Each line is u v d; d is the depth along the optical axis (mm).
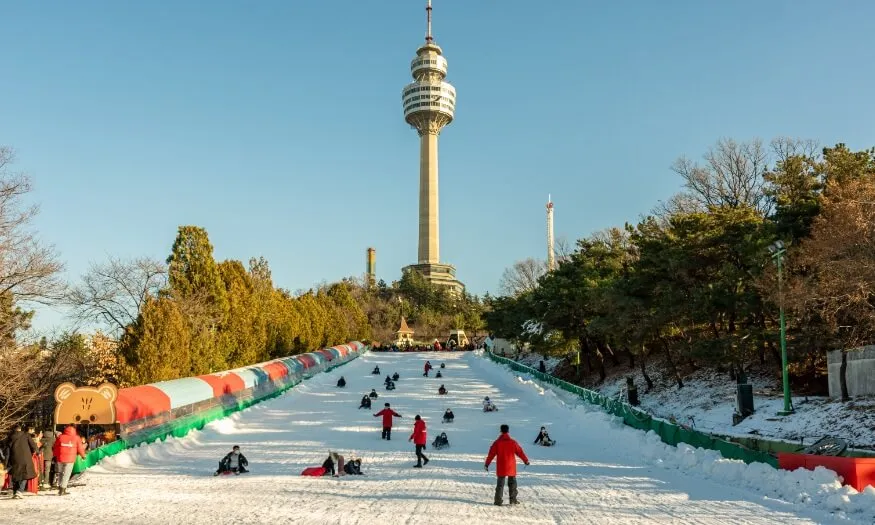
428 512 14320
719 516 13805
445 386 56906
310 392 53375
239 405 39000
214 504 15391
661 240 44844
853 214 29188
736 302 37906
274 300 69500
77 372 43281
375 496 16484
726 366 46969
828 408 30141
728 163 60406
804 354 33906
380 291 167875
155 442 26141
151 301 37938
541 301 64188
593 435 30797
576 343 66062
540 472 20797
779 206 40156
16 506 15352
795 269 35312
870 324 29859
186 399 31047
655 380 53156
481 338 147125
